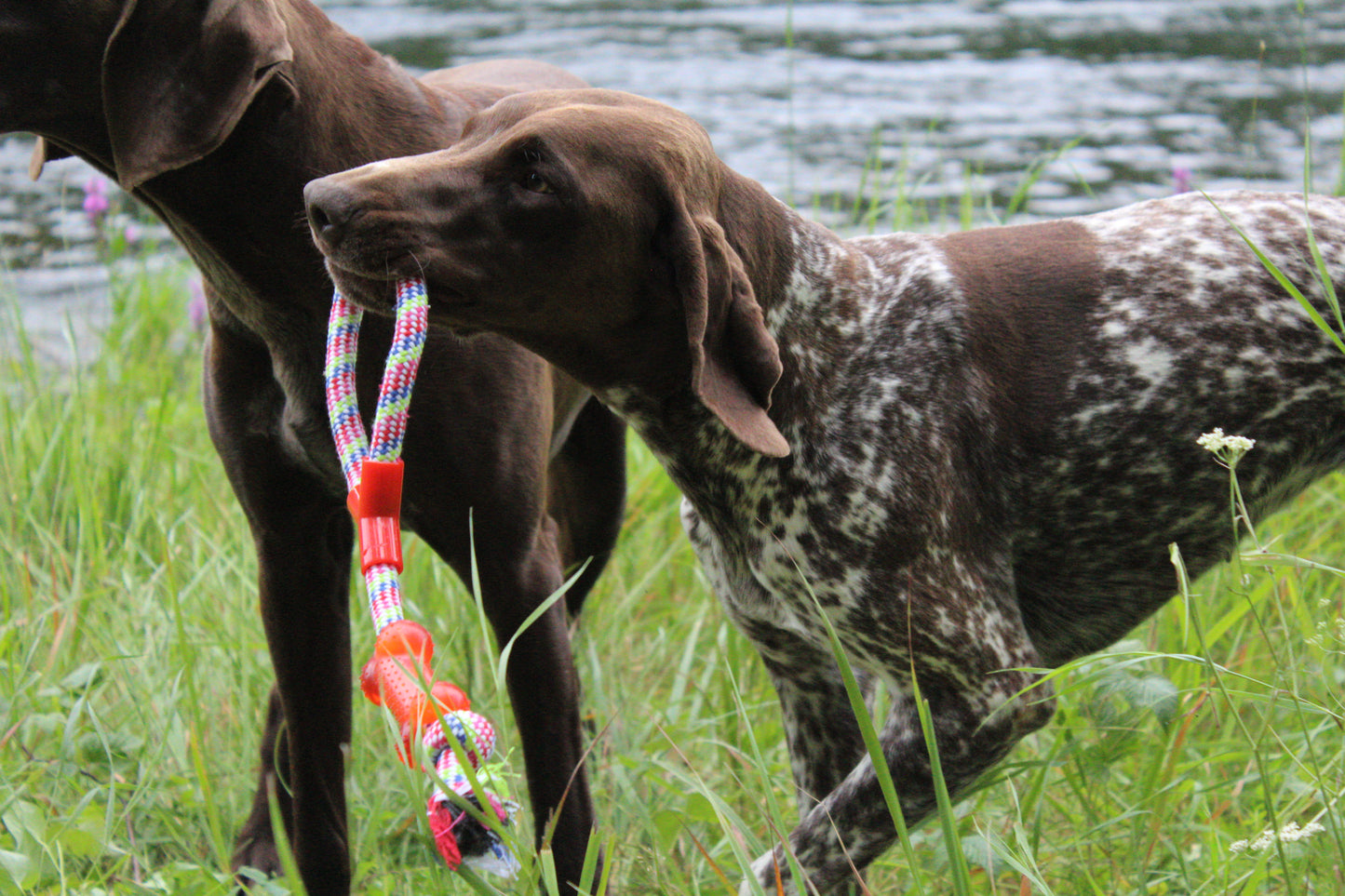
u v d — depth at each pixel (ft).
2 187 42.50
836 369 12.41
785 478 12.31
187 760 14.62
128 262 35.55
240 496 13.16
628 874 13.34
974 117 48.62
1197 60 58.34
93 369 25.64
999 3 79.56
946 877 12.97
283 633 13.32
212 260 12.13
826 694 13.57
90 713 14.20
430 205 10.83
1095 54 61.31
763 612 13.00
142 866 13.52
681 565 19.74
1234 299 13.32
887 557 12.21
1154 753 14.34
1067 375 13.02
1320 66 54.34
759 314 11.28
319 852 13.25
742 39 66.80
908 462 12.31
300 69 11.81
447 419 12.26
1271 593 15.89
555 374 14.19
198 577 16.55
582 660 17.15
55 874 12.47
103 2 11.29
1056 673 11.03
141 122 11.30
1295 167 38.37
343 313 11.13
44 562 18.15
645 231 11.30
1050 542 13.38
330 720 13.41
